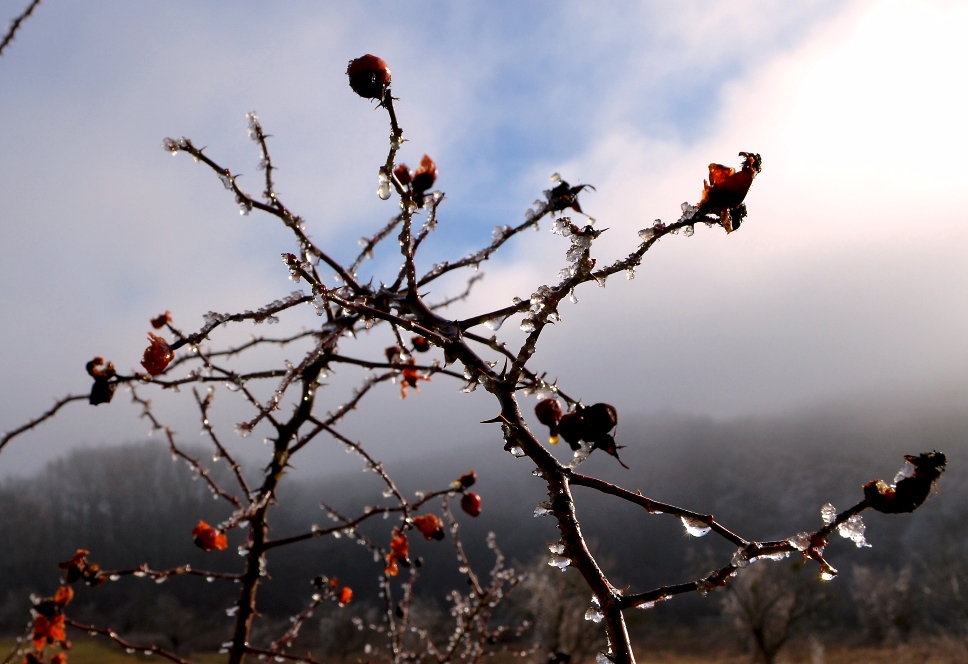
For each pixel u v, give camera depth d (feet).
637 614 109.29
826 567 3.74
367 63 5.08
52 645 9.18
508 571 12.99
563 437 4.48
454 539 12.26
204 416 9.27
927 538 139.74
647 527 161.27
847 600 115.44
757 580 88.48
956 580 96.53
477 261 7.02
